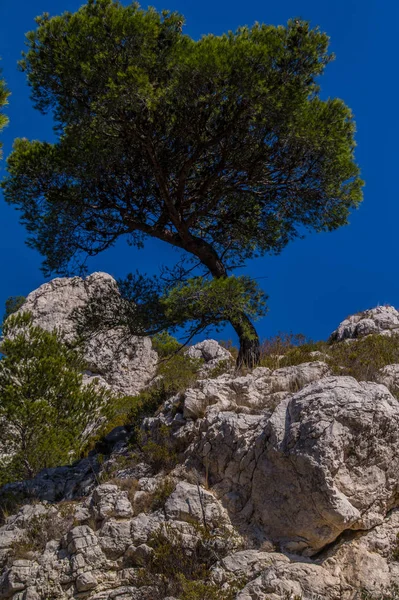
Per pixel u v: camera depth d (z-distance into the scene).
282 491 9.87
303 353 15.42
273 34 15.14
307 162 16.44
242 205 17.33
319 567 9.13
